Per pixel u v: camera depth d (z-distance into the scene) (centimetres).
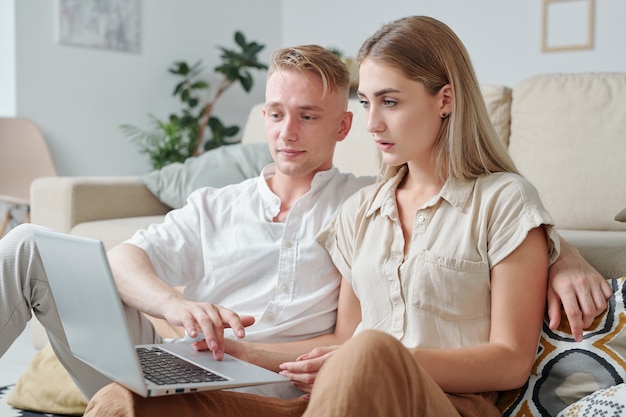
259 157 300
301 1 622
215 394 116
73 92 509
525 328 122
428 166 135
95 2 514
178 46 565
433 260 128
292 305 152
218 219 162
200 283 163
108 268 101
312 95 151
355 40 587
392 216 136
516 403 132
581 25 479
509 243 125
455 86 131
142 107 547
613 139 225
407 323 130
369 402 93
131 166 543
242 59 544
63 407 217
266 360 140
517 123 246
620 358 125
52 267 120
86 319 114
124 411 110
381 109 131
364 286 137
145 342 160
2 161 463
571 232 201
